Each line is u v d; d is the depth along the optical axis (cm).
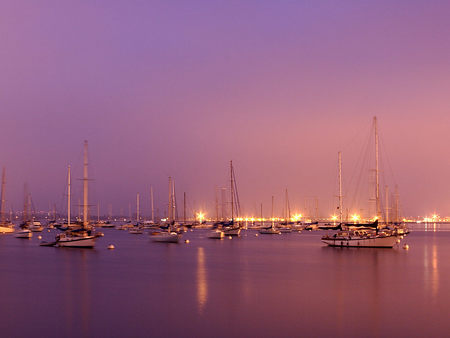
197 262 6812
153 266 6288
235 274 5481
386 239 9019
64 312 3591
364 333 3052
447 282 4878
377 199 9706
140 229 18562
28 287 4628
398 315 3472
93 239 9300
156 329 3148
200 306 3759
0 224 16600
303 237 14850
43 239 13300
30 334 3061
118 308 3709
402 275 5378
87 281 4978
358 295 4178
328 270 5831
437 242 12262
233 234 14575
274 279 5084
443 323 3266
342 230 10038
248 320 3344
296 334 3033
